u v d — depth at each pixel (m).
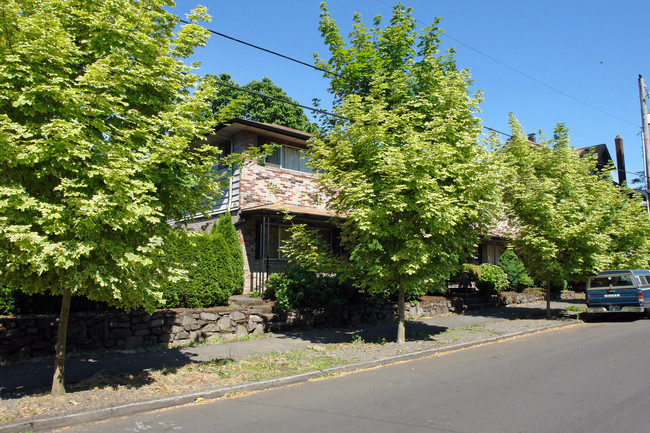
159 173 6.93
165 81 7.08
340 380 8.11
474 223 11.65
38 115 6.27
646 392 6.81
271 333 12.70
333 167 10.59
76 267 5.95
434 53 11.86
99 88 6.59
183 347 10.64
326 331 13.37
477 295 21.34
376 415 5.87
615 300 16.78
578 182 17.61
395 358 9.77
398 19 11.72
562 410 5.96
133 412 6.27
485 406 6.18
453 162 10.62
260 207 15.55
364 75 11.70
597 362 9.13
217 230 14.67
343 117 10.86
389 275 10.75
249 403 6.67
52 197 6.34
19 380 7.67
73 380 7.72
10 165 5.88
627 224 20.66
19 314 9.46
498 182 11.27
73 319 9.84
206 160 7.59
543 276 17.20
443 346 11.10
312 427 5.45
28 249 5.52
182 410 6.38
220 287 12.38
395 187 9.66
